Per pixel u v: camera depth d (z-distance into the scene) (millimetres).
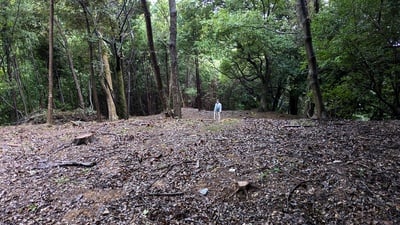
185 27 19984
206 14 19188
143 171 4355
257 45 14836
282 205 3244
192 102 28297
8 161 5117
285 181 3740
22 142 6523
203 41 16047
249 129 6547
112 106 14047
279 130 6289
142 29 18609
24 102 15609
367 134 5520
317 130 6086
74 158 5086
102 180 4121
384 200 3170
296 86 16781
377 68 7762
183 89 26594
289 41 13727
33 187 4004
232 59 17438
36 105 17922
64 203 3549
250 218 3068
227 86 25734
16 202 3609
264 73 18672
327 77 9344
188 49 20797
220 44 15484
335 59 7938
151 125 7633
